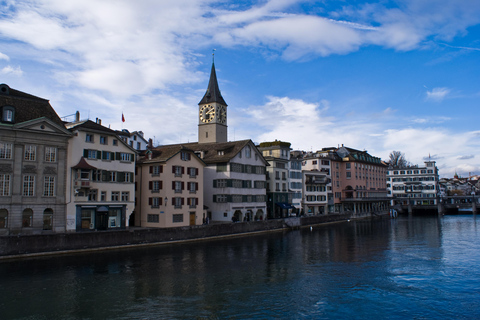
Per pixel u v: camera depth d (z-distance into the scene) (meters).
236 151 70.69
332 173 111.88
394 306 25.36
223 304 25.47
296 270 35.41
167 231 50.03
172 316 23.25
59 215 44.78
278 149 86.69
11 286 28.91
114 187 51.50
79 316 23.19
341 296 27.36
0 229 40.16
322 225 85.25
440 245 51.72
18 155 41.78
